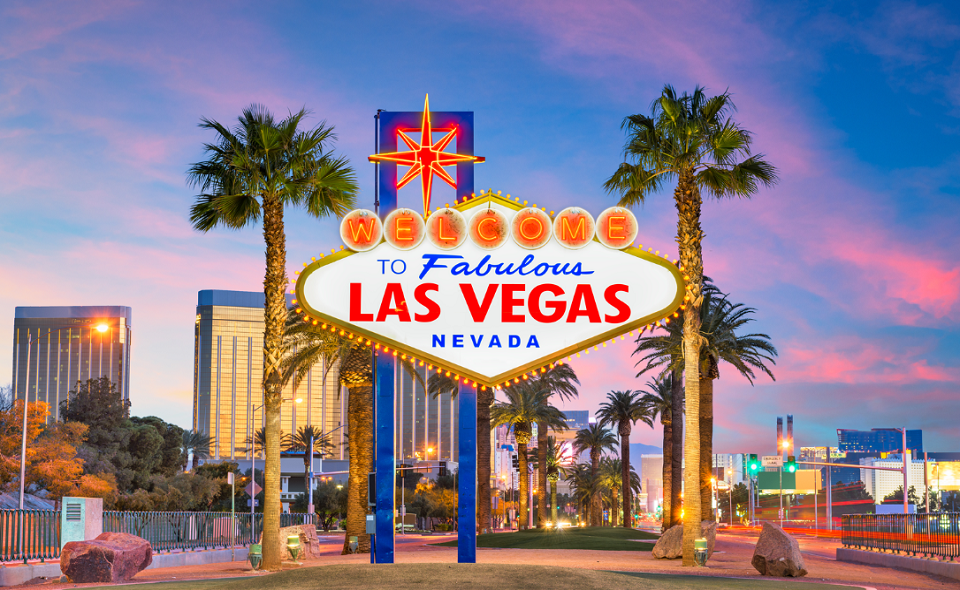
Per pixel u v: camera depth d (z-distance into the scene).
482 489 62.19
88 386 105.81
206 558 39.53
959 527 29.89
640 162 32.50
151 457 108.12
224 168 30.72
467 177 22.20
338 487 135.88
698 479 30.72
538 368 20.88
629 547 44.97
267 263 30.36
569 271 20.98
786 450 72.75
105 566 24.52
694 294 31.00
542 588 14.74
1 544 26.38
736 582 22.75
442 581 15.08
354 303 21.16
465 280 21.09
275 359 30.11
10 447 64.88
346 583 15.30
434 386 64.94
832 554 48.97
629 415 82.56
